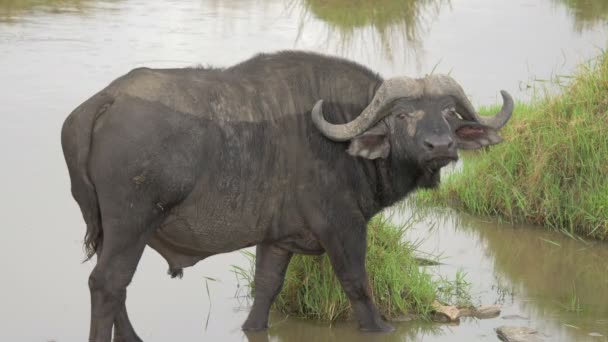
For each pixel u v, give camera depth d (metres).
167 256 18.44
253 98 17.94
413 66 41.44
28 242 22.62
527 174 27.08
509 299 21.47
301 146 18.22
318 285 20.33
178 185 16.86
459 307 20.86
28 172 26.91
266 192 18.05
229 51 41.91
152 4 52.53
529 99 36.31
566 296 21.77
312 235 18.77
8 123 30.77
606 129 26.75
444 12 53.47
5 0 50.38
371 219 21.56
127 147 16.41
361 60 42.31
